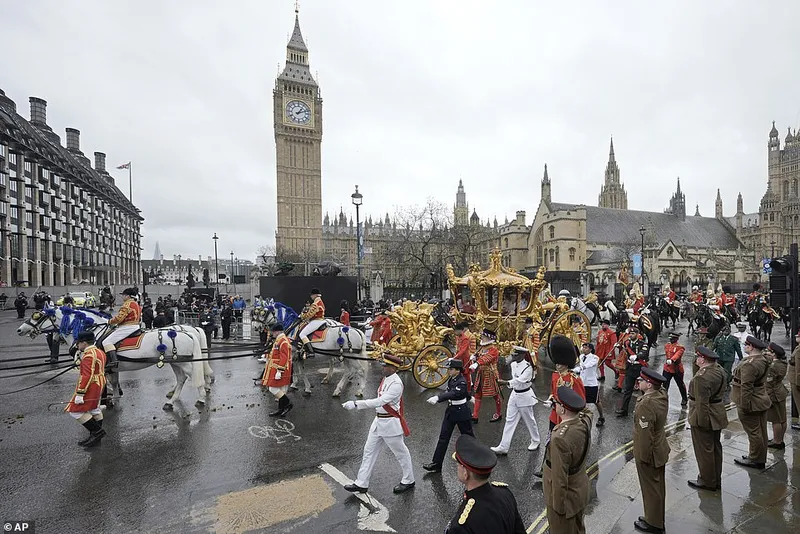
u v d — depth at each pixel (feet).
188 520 19.95
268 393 41.01
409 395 41.34
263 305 54.65
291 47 374.22
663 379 18.34
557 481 14.35
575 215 246.47
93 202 278.05
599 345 45.44
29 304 142.20
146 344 34.96
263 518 20.11
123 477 24.04
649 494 18.34
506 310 48.42
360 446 28.55
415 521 19.92
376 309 78.18
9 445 28.37
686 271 238.68
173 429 31.35
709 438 21.75
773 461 25.48
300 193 370.12
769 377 27.40
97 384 28.35
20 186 194.08
